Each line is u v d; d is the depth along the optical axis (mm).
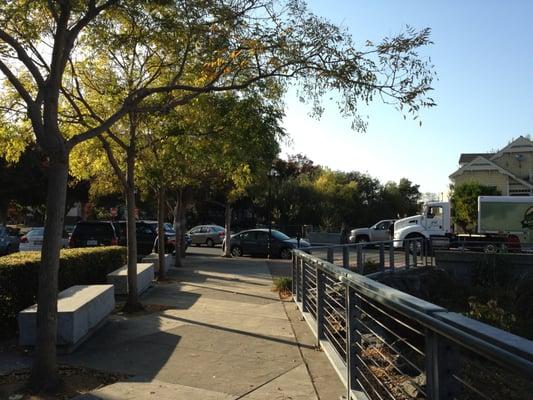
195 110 10320
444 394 3350
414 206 73312
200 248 38688
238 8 8070
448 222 34875
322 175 62531
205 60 8680
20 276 8938
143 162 12539
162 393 5953
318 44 7781
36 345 6023
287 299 13203
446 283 23234
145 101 10578
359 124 9234
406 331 9234
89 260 12688
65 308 7734
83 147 12430
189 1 7945
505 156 53250
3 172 39656
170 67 10469
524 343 2375
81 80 11242
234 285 16016
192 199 29344
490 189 47656
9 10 7301
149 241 26828
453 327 2959
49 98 6293
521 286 22203
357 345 5602
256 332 9234
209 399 5781
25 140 10234
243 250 30172
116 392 5969
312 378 6590
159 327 9539
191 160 12039
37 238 25766
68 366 6961
